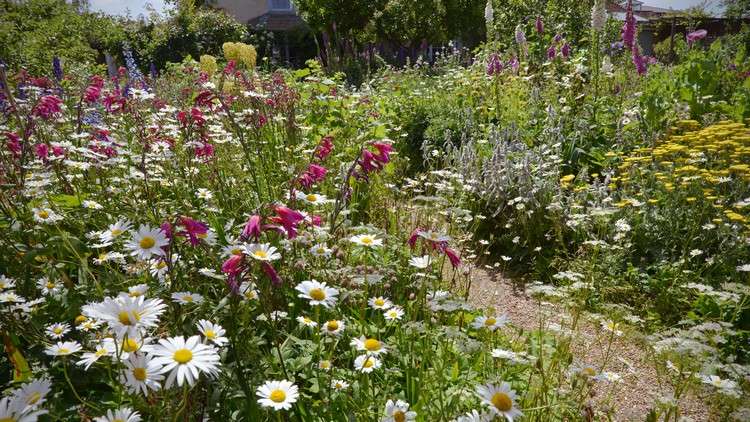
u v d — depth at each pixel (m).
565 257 4.02
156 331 1.75
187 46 19.25
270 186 3.20
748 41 12.76
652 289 3.53
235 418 1.74
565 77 6.54
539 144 5.63
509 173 4.40
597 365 2.75
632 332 3.13
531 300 3.59
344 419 1.82
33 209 2.35
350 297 2.36
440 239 2.25
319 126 5.02
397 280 2.72
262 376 1.81
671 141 4.78
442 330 2.21
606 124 5.63
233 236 2.62
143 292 1.65
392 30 19.22
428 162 5.91
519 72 7.89
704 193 3.74
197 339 1.35
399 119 6.77
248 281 1.92
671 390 2.60
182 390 1.58
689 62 6.45
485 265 4.20
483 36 21.16
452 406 1.82
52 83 5.45
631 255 3.79
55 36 10.49
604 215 3.90
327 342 2.06
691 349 2.31
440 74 10.67
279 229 1.82
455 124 6.31
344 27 19.02
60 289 2.07
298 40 23.75
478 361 2.18
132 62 8.81
